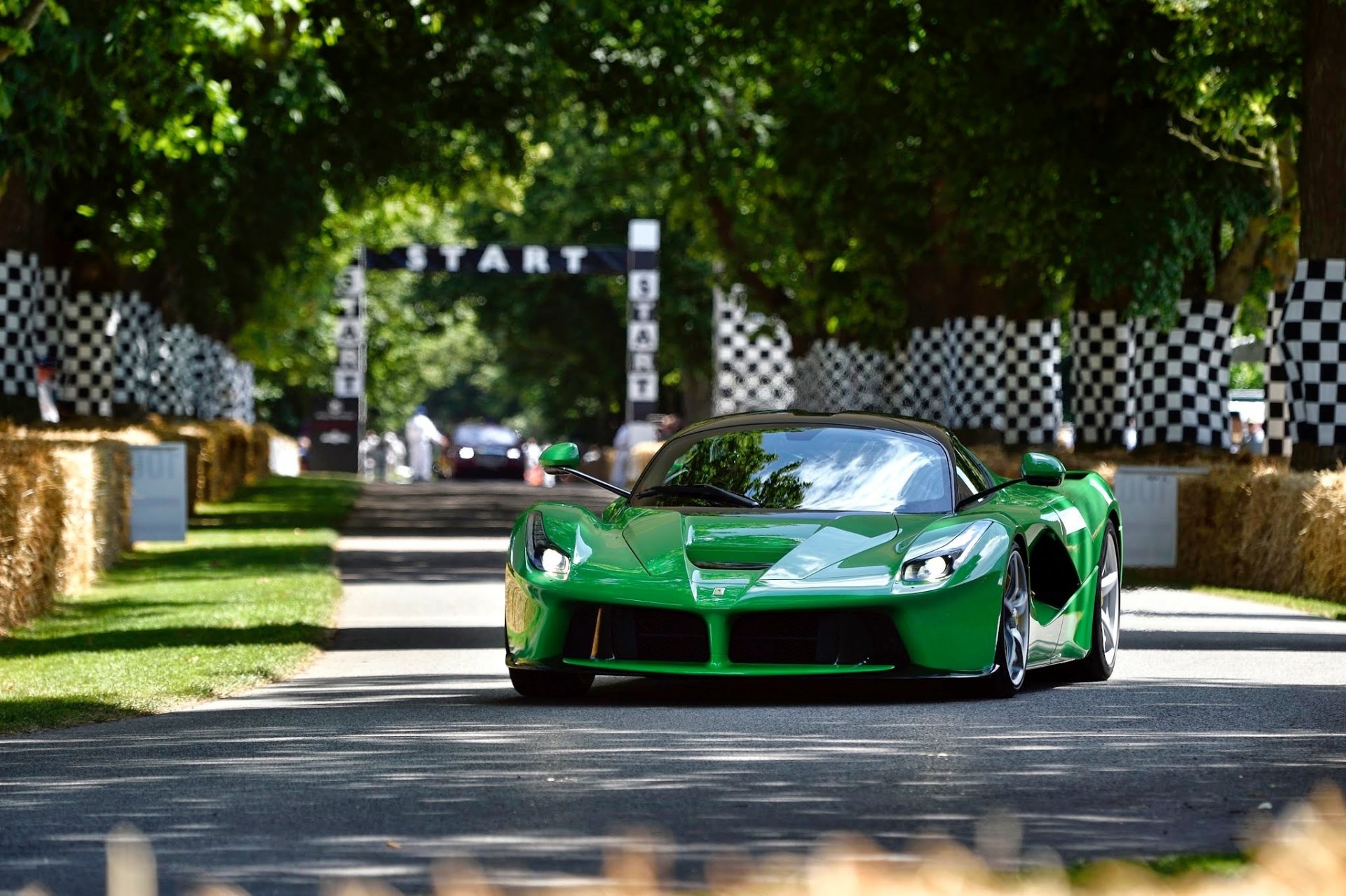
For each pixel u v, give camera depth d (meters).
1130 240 63.66
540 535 26.39
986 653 25.06
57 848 15.20
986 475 30.00
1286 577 47.88
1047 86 63.66
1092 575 28.58
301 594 45.72
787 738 21.14
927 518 26.48
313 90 76.75
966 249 83.69
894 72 71.69
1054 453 72.12
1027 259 77.00
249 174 80.69
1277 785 17.55
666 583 25.02
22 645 36.22
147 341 92.88
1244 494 50.53
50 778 19.19
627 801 16.91
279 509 95.06
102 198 75.44
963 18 64.00
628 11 86.00
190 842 15.34
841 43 72.94
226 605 43.28
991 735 21.33
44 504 42.00
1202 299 71.19
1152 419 71.56
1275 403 73.00
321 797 17.45
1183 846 14.41
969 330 91.00
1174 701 24.88
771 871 13.41
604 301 196.50
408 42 87.12
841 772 18.48
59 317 78.06
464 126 94.50
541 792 17.48
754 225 115.62
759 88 100.06
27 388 60.78
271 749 20.98
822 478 27.67
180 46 52.69
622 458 139.50
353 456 179.62
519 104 91.75
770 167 93.75
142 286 91.69
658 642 25.12
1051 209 67.12
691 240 175.25
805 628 24.88
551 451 28.97
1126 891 11.32
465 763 19.39
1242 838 14.76
